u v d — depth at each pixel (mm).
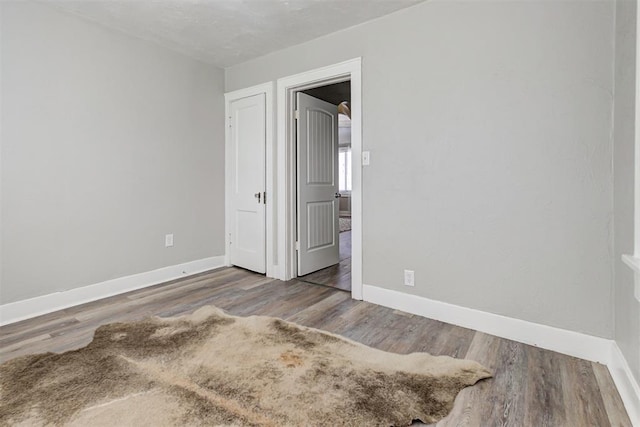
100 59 2775
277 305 2639
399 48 2490
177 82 3363
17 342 1974
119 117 2918
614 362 1647
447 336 2088
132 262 3049
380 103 2596
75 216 2664
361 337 2064
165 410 1347
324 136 3863
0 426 1256
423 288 2430
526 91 1979
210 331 2113
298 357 1784
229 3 2426
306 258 3598
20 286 2381
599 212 1780
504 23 2043
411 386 1523
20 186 2373
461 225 2246
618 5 1654
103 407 1364
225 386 1513
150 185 3172
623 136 1577
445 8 2270
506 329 2076
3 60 2279
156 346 1906
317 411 1348
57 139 2549
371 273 2705
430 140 2359
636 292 1298
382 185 2607
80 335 2070
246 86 3615
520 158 2010
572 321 1866
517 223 2033
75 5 2471
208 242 3744
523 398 1463
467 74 2189
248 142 3645
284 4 2426
